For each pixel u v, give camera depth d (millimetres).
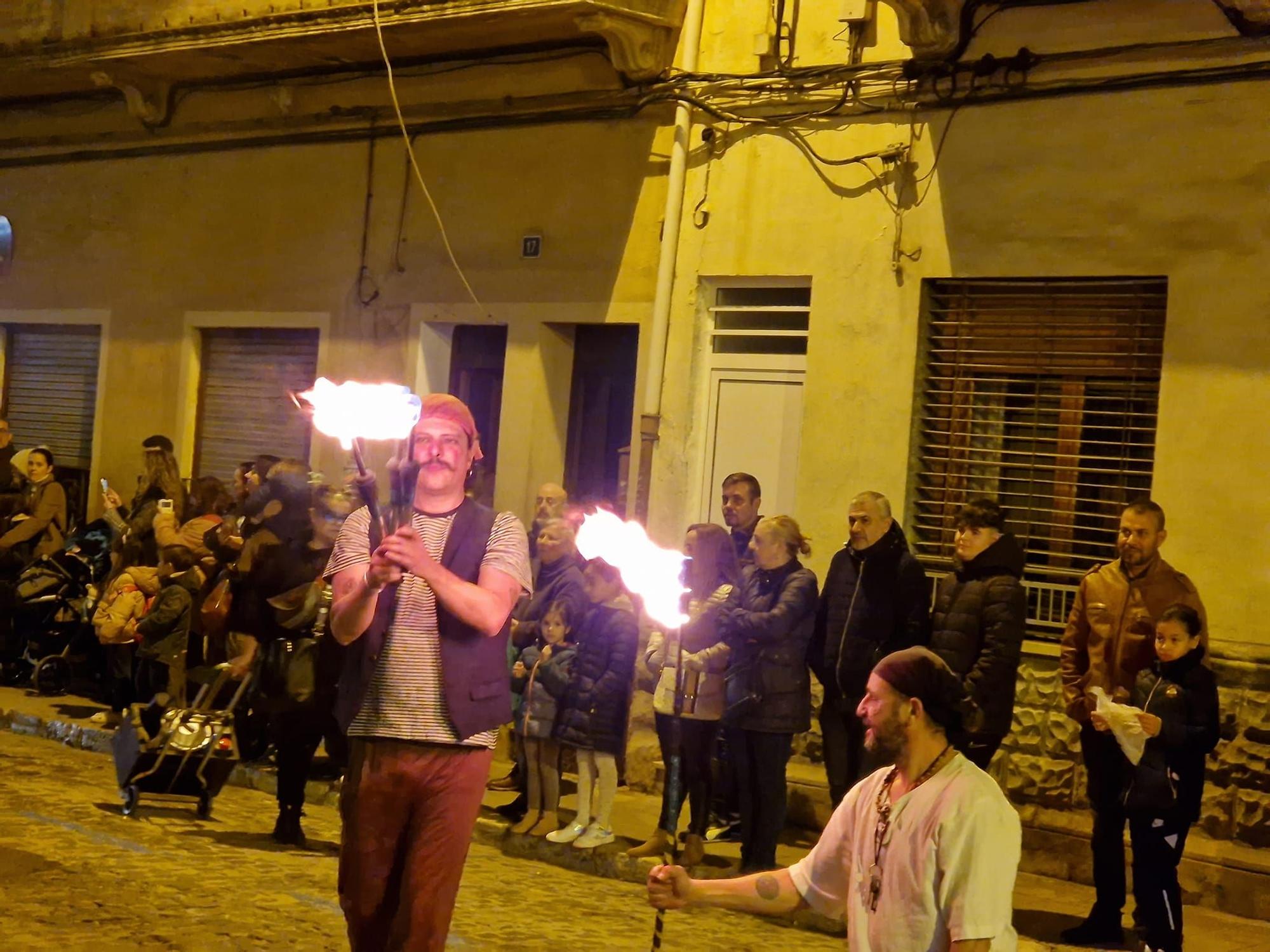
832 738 7926
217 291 12844
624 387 10828
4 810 8086
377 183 11789
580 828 8102
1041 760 8281
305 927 6219
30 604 11852
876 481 9039
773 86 9617
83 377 14086
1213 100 7984
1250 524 7758
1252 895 7363
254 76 12516
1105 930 6840
